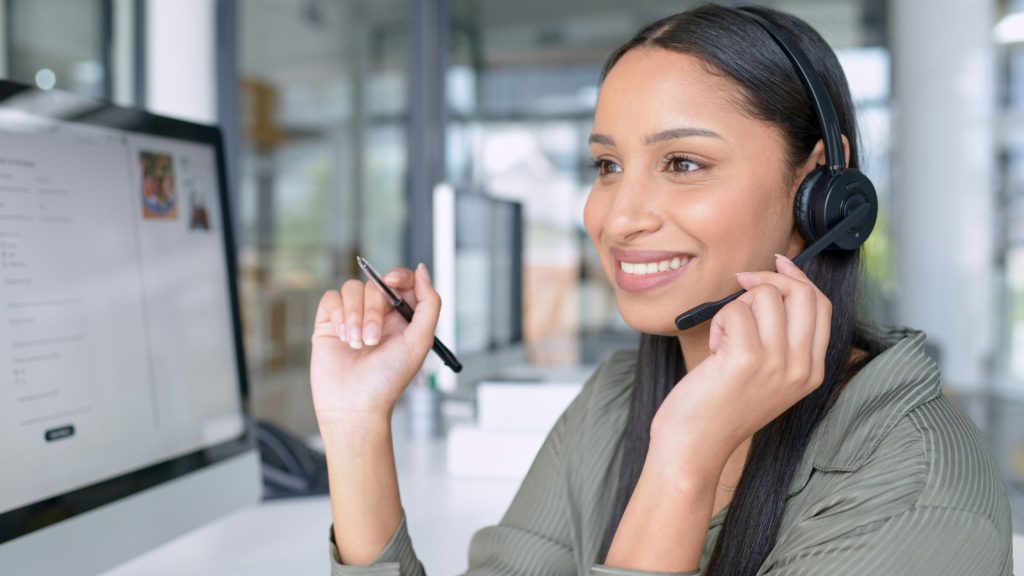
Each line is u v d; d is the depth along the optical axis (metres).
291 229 5.33
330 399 0.76
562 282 6.51
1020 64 5.04
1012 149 5.07
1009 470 2.97
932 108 5.12
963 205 5.11
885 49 5.44
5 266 0.78
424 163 5.57
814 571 0.61
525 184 6.50
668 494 0.61
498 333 2.27
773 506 0.71
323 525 1.21
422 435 1.82
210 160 1.12
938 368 0.71
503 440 1.51
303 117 5.41
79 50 4.31
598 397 0.95
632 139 0.71
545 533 0.93
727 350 0.60
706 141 0.69
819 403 0.72
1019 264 5.12
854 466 0.66
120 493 0.90
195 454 1.04
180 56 4.55
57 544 0.81
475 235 2.10
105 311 0.90
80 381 0.86
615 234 0.71
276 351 5.30
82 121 0.89
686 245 0.70
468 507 1.33
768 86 0.70
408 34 5.54
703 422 0.61
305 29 5.41
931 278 5.19
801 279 0.63
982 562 0.59
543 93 6.52
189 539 1.15
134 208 0.96
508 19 6.44
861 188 0.73
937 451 0.63
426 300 0.79
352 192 5.61
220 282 1.13
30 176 0.82
